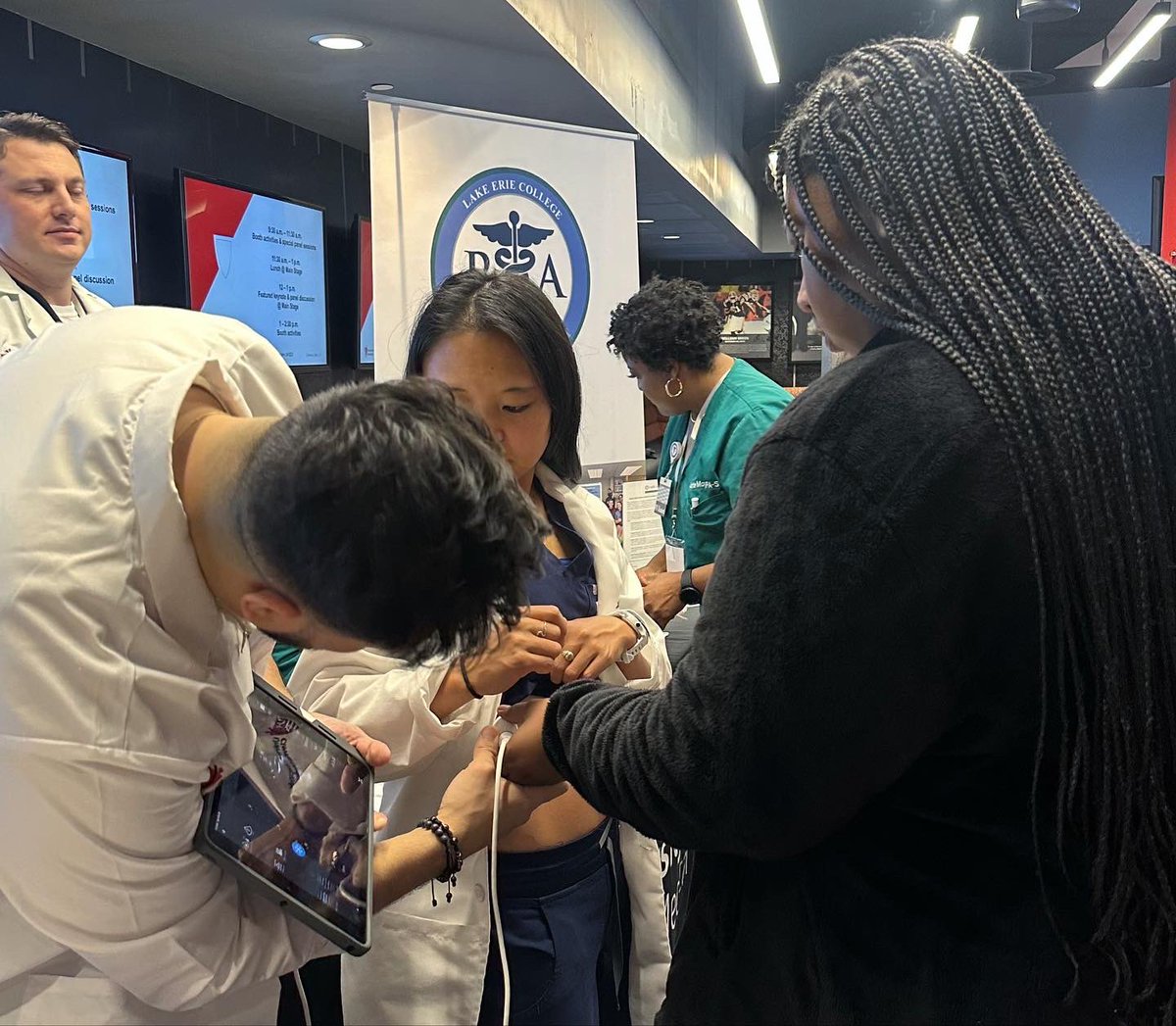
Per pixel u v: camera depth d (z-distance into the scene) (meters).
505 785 1.06
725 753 0.68
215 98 3.54
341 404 0.60
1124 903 0.66
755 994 0.83
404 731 1.10
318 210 4.02
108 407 0.67
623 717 0.80
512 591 0.62
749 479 0.71
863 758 0.67
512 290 1.19
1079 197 0.71
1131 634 0.64
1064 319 0.65
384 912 1.17
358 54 2.98
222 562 0.65
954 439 0.63
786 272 9.84
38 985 0.77
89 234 2.47
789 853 0.73
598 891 1.27
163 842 0.69
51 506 0.65
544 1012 1.22
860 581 0.63
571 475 1.36
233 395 0.73
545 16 2.74
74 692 0.64
